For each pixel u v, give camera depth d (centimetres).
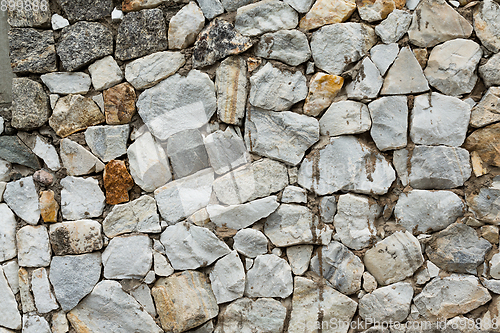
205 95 411
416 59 405
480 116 405
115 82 412
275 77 408
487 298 407
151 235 414
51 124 414
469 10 405
